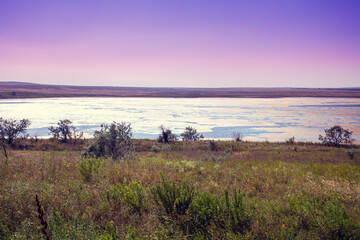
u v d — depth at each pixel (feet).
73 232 11.13
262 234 12.48
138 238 11.35
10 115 268.41
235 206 14.05
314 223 13.57
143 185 20.13
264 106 449.48
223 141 149.59
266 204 16.53
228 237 11.81
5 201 14.38
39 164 25.95
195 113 320.50
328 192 18.44
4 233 11.61
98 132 41.75
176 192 15.42
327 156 88.48
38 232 11.91
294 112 333.21
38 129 186.39
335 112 329.31
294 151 111.75
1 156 33.58
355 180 23.36
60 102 544.62
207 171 28.73
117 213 14.40
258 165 37.78
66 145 123.24
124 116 279.69
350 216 14.26
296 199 16.44
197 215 13.44
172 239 11.68
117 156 38.19
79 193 16.71
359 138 161.99
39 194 15.74
